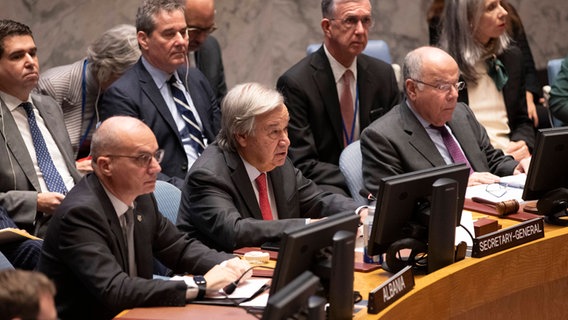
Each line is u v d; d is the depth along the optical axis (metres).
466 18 16.98
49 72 16.34
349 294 8.19
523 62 17.66
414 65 14.05
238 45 23.75
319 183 15.85
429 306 9.45
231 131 11.80
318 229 8.12
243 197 11.85
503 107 17.39
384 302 8.67
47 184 13.71
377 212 9.52
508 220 11.94
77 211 9.47
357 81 16.61
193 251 10.58
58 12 20.58
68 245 9.41
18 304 6.11
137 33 15.89
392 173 13.83
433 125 14.36
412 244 9.77
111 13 21.31
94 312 9.62
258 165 11.93
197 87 16.67
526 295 11.05
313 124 16.22
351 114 16.53
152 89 15.73
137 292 8.88
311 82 16.20
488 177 13.95
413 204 9.73
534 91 20.88
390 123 14.19
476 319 10.36
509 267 10.66
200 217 11.63
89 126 16.30
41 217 13.38
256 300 8.95
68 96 16.11
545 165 11.62
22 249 12.14
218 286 9.16
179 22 15.70
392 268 9.79
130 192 9.87
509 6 21.08
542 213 11.93
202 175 11.69
